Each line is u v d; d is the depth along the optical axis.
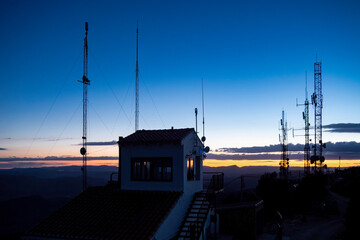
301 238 32.34
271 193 46.62
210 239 21.30
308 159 73.38
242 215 25.11
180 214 18.48
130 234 15.05
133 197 19.42
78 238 15.62
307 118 73.94
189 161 20.89
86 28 27.88
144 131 23.78
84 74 27.41
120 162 21.30
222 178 22.81
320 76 69.12
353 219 33.19
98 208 18.75
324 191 55.53
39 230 17.12
